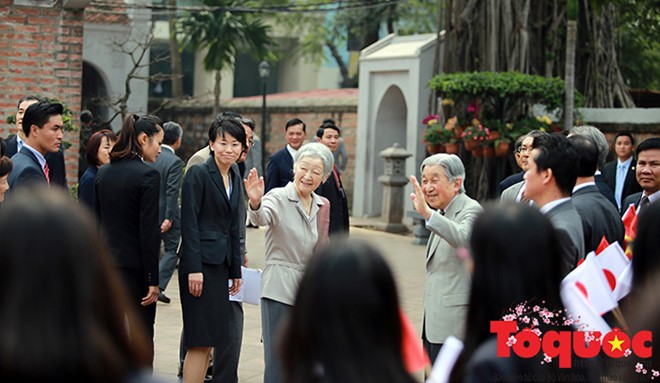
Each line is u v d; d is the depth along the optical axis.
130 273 8.40
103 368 3.06
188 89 49.53
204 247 8.36
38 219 3.07
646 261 5.03
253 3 40.50
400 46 26.70
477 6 23.02
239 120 8.77
